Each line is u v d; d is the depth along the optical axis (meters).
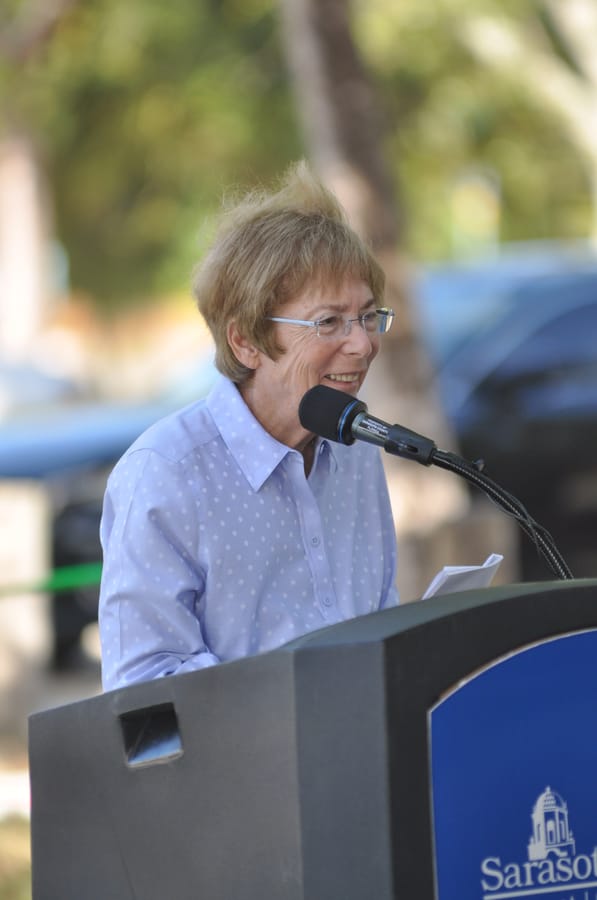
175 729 5.47
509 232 49.41
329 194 6.95
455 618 4.96
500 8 35.41
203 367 21.77
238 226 6.84
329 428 6.45
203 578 6.59
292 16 16.95
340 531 7.17
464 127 39.91
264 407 6.87
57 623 17.84
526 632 5.05
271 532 6.68
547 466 20.23
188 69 36.47
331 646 4.93
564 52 37.97
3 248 49.28
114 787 5.54
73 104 38.00
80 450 19.42
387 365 16.94
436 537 16.77
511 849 4.99
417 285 18.95
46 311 50.06
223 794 5.21
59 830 5.76
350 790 4.89
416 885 4.86
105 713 5.55
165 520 6.50
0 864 12.45
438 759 4.91
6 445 19.39
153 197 44.19
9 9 31.08
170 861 5.38
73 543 18.91
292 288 6.67
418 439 6.42
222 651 6.61
